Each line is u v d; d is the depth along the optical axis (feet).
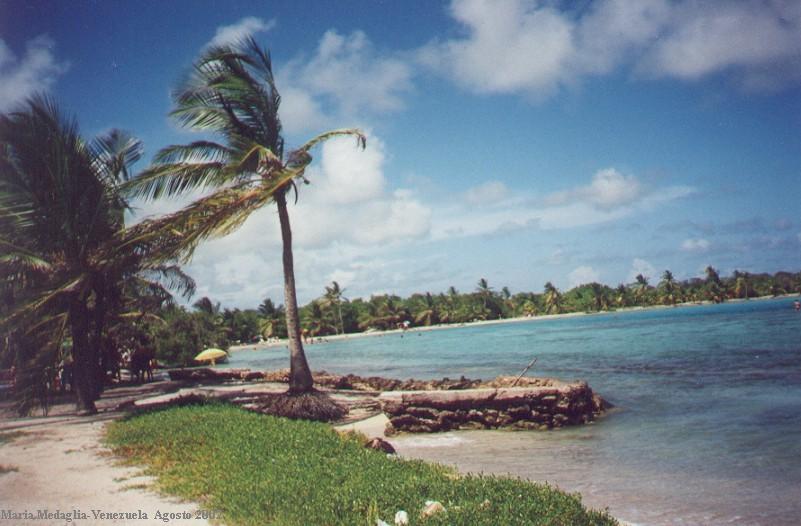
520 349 181.47
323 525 20.70
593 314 608.19
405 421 56.65
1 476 30.73
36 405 53.31
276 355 289.74
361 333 465.88
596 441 47.67
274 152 58.65
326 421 53.83
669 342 162.91
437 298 546.67
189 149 55.52
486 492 25.02
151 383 104.68
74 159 55.21
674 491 31.91
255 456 31.45
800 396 62.85
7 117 52.16
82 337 57.31
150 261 54.95
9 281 55.83
